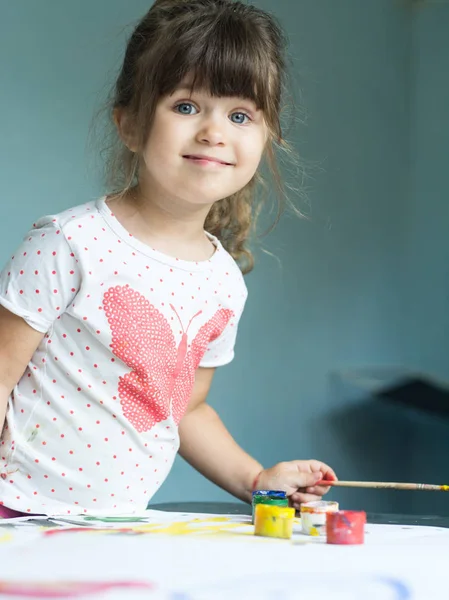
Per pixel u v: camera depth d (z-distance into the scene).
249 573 0.80
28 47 2.98
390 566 0.87
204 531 1.13
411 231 3.60
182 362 1.49
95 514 1.37
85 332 1.40
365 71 3.54
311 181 3.40
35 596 0.69
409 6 3.63
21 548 0.92
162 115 1.41
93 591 0.71
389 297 3.56
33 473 1.41
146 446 1.45
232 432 3.26
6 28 2.95
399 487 1.44
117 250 1.43
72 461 1.41
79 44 3.06
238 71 1.40
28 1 2.98
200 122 1.41
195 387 1.65
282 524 1.09
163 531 1.10
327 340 3.45
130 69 1.53
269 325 3.34
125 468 1.44
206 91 1.40
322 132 3.44
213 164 1.41
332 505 1.18
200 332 1.52
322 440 3.41
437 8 3.61
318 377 3.42
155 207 1.48
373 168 3.54
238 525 1.22
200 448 1.65
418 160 3.60
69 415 1.40
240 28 1.44
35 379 1.41
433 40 3.61
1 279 1.41
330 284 3.46
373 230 3.54
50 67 3.01
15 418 1.40
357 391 3.46
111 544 0.96
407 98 3.62
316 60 3.43
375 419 3.48
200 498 3.22
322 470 1.56
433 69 3.61
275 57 1.53
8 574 0.77
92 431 1.41
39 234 1.40
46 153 3.00
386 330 3.55
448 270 3.55
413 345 3.59
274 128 1.53
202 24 1.42
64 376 1.40
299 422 3.38
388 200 3.57
